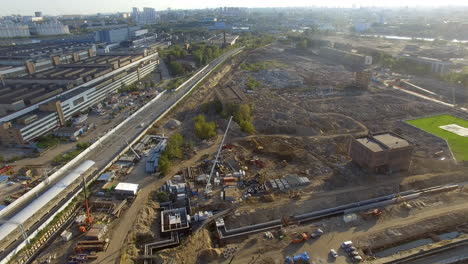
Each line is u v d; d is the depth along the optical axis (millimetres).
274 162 117938
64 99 162625
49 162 122312
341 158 119688
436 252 77500
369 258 75938
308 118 161000
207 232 84875
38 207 88562
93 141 138750
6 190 104125
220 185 104688
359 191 100750
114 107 183875
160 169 110125
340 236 82375
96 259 74438
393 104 180250
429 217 88938
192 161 120250
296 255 75688
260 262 74188
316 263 74000
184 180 107125
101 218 88938
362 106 178375
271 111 169750
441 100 190500
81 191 101062
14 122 139750
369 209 93125
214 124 146625
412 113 168375
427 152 124938
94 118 168500
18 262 74688
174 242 81625
